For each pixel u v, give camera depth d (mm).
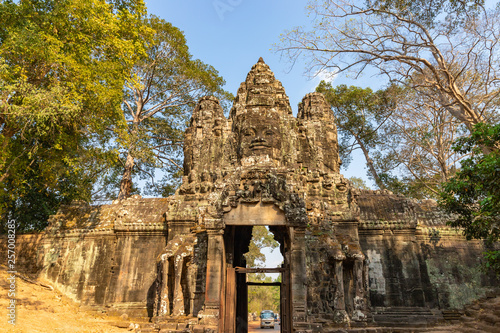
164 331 13789
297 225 13102
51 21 17406
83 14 17812
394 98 22688
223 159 20078
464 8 17234
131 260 18969
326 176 19219
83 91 18500
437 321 16844
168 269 16281
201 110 21781
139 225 19391
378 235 19125
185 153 21359
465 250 19500
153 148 33875
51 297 17844
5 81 15445
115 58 20375
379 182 33375
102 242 20016
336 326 14648
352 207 18281
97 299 18516
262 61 21859
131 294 18141
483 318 15617
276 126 19234
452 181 13586
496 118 20078
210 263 13195
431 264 19000
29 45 15477
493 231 13062
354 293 15812
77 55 18234
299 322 12172
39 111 15258
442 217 20578
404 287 17938
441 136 26547
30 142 18781
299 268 12859
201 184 19156
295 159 19391
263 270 14039
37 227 24453
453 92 16906
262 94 19953
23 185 20766
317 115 21500
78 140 20281
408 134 28000
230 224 13461
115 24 19547
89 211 21984
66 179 24359
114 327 15414
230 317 13336
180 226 18375
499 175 10938
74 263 19781
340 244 16656
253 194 13742
